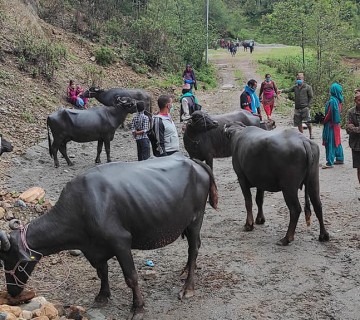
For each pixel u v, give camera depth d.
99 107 12.94
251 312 5.75
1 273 6.58
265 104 18.47
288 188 7.26
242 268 6.85
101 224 5.32
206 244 7.75
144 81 25.78
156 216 5.59
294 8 36.00
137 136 10.49
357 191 10.04
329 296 6.03
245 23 91.88
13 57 19.48
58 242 5.49
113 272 6.94
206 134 10.05
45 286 6.51
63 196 5.53
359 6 70.00
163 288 6.41
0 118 14.88
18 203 8.59
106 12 32.16
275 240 7.77
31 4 26.47
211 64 41.47
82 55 25.27
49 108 17.14
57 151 12.70
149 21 31.47
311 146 7.29
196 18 40.47
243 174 8.05
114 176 5.55
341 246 7.41
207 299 6.07
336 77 30.05
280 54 51.59
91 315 5.75
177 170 5.91
